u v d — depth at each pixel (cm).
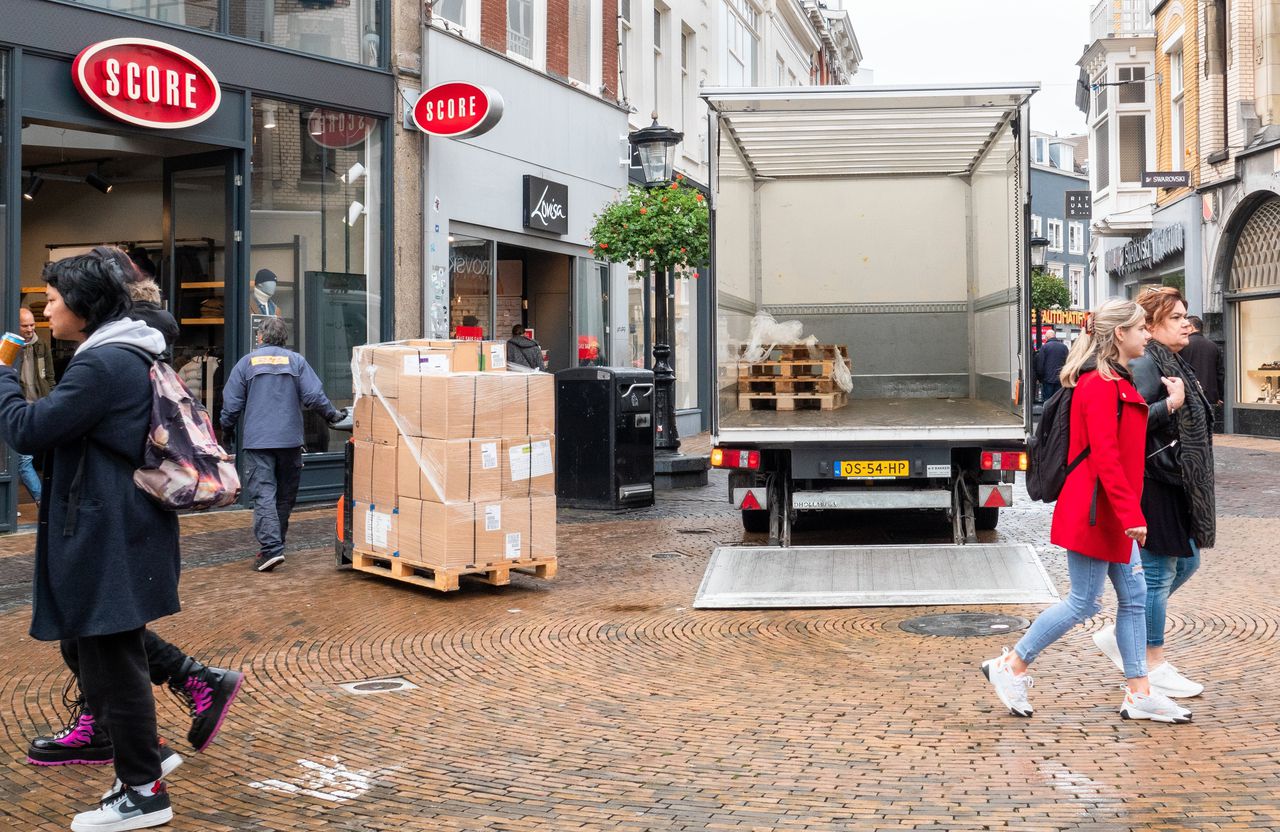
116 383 409
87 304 420
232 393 924
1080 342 538
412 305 1453
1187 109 2570
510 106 1645
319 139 1353
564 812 431
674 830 412
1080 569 527
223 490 427
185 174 1310
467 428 819
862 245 1316
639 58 2131
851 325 1327
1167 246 2689
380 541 873
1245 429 2373
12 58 1058
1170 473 549
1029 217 934
